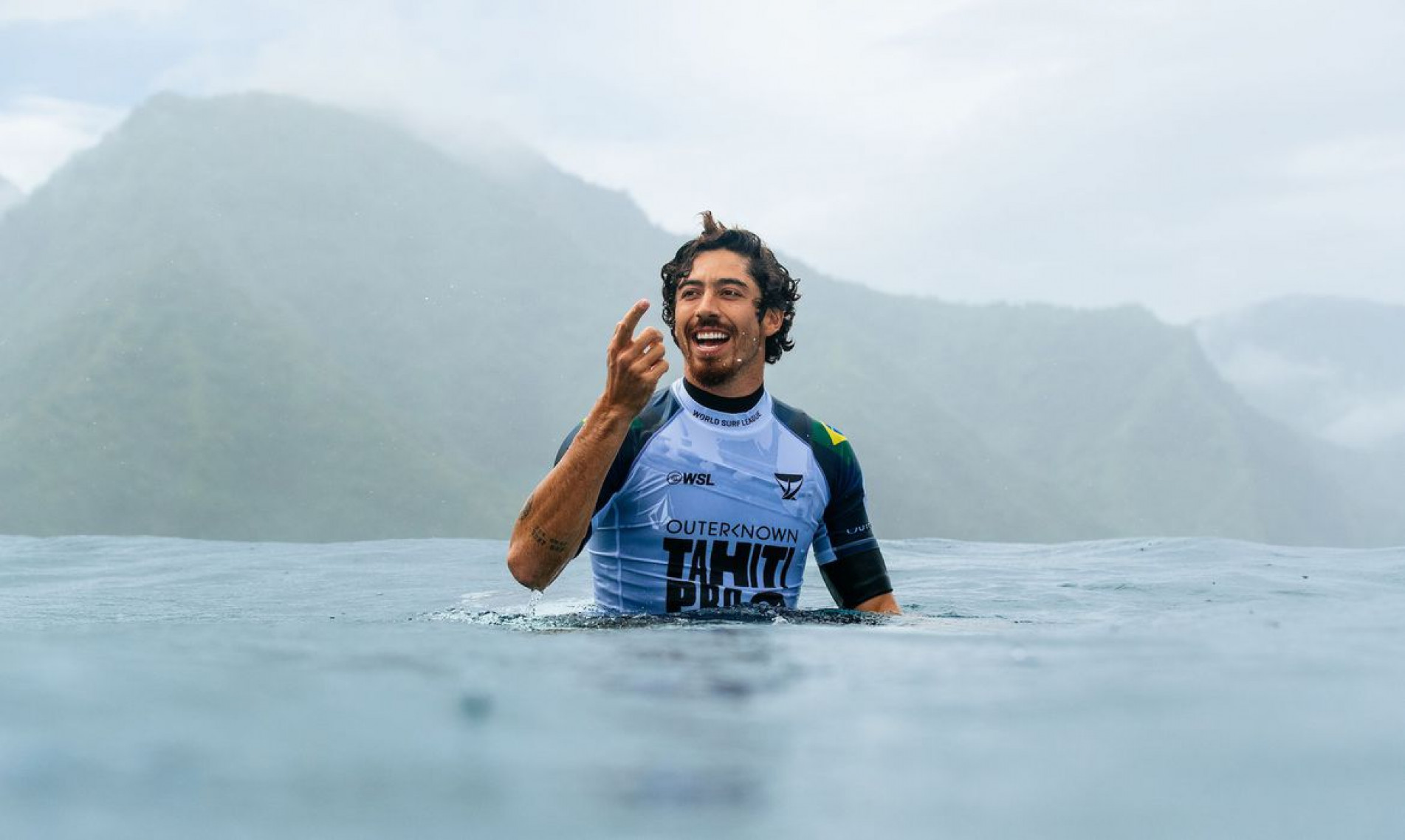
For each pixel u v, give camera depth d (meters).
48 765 0.89
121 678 1.35
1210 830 0.78
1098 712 1.20
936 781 0.90
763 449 3.55
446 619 3.05
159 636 2.04
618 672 1.49
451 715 1.14
